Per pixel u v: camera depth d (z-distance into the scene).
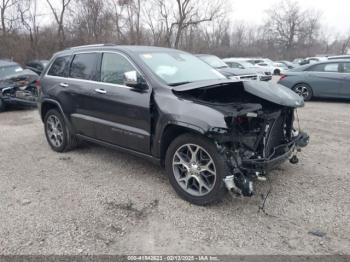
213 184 3.76
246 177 3.66
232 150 3.76
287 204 3.99
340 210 3.85
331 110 9.92
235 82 3.82
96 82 5.01
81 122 5.32
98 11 31.52
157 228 3.52
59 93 5.60
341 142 6.46
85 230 3.49
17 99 9.80
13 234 3.42
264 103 4.01
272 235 3.39
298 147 4.55
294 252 3.13
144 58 4.59
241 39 64.25
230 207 3.91
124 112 4.54
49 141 6.13
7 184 4.62
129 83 4.27
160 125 4.07
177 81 4.41
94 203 4.05
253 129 3.96
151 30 34.62
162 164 4.34
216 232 3.44
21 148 6.27
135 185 4.54
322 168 5.09
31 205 4.01
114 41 31.61
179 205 3.98
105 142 5.05
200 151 3.85
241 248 3.19
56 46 28.64
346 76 10.91
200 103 3.84
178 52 5.27
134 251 3.16
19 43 27.00
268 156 4.03
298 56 67.50
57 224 3.59
